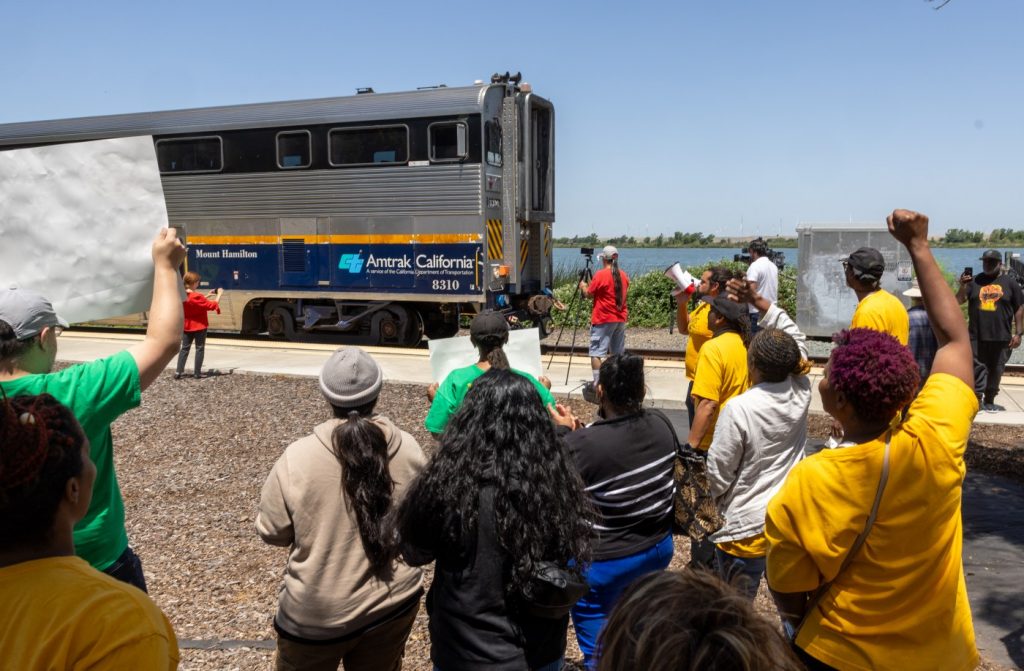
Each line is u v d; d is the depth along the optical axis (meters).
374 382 2.91
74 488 1.65
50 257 2.62
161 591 4.73
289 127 15.47
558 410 3.74
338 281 15.49
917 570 2.18
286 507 2.79
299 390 10.69
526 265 15.77
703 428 4.50
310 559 2.78
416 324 15.77
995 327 9.25
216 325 16.77
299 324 16.69
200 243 16.50
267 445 8.12
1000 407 9.62
